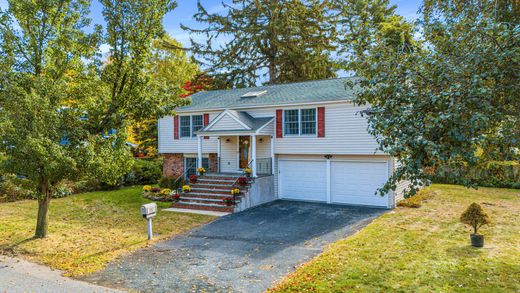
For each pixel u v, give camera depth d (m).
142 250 10.59
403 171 5.36
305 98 18.47
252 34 32.94
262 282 7.96
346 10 31.45
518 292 6.83
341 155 17.86
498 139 5.14
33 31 11.05
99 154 11.05
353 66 7.34
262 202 18.16
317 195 18.72
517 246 9.77
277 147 19.28
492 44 5.36
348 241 10.64
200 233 12.53
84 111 11.31
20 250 10.55
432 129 5.10
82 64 11.85
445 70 5.53
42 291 7.58
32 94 9.87
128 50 11.82
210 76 35.62
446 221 12.91
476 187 5.02
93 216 15.27
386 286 7.27
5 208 16.83
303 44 32.97
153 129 29.64
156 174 25.95
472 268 8.13
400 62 6.36
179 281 8.12
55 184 11.87
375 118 6.33
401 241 10.46
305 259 9.45
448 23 6.14
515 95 5.22
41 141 9.79
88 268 9.03
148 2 11.60
